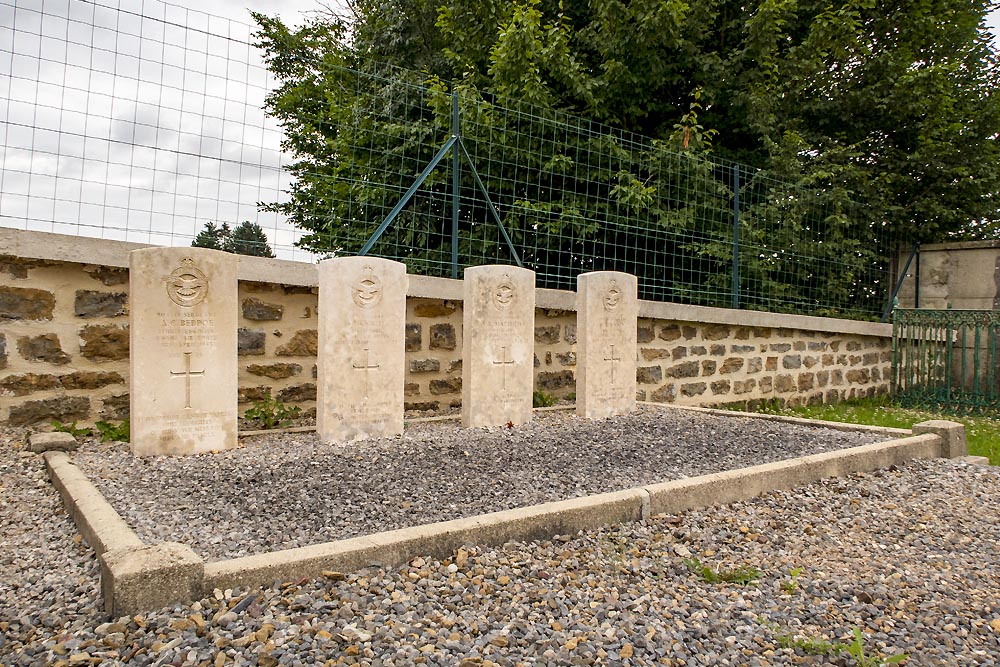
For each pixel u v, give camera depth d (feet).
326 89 31.63
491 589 8.64
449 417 20.35
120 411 16.76
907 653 7.65
